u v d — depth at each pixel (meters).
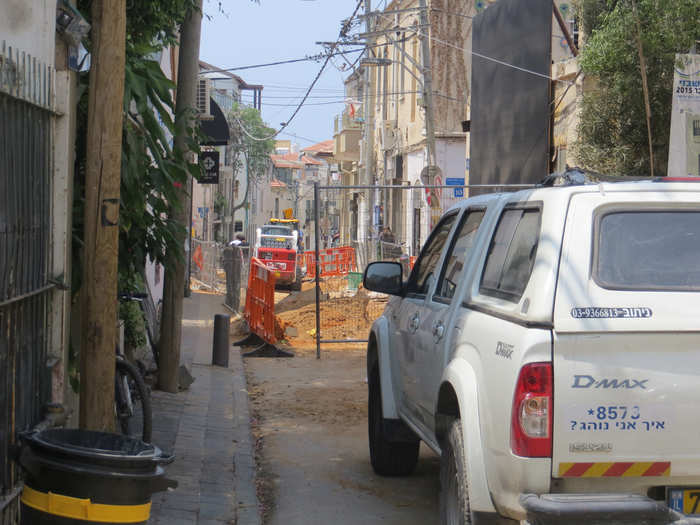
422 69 25.05
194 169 7.51
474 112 23.39
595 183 3.99
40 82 4.93
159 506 5.85
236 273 20.67
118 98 5.41
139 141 6.84
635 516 3.38
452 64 31.75
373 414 7.21
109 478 3.81
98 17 5.37
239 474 7.05
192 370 12.25
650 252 3.73
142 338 9.46
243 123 71.44
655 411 3.48
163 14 8.34
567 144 17.59
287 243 36.84
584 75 16.08
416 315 5.88
